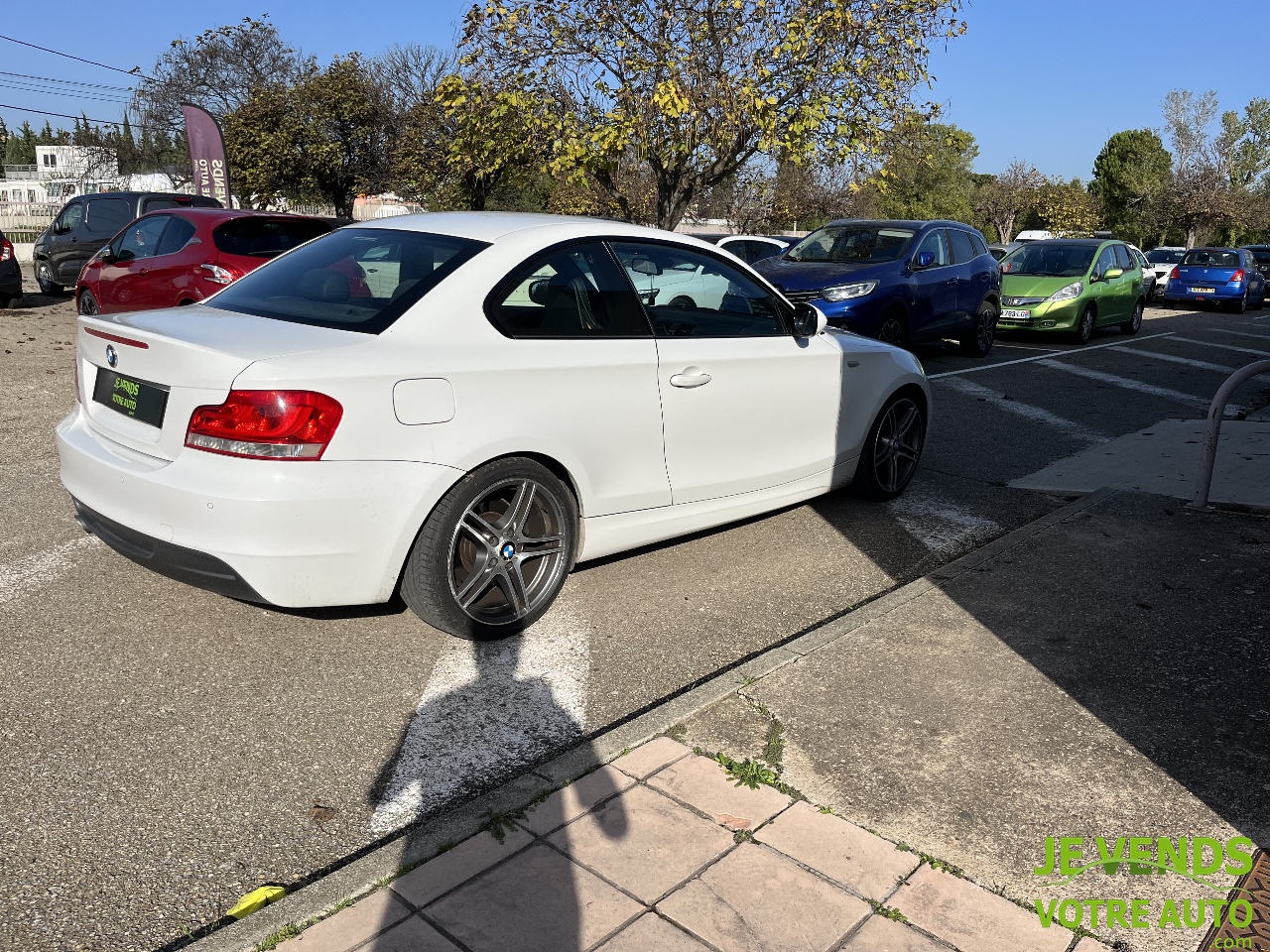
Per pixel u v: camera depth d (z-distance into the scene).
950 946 2.29
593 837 2.64
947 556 5.15
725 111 11.77
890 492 6.09
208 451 3.29
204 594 4.31
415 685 3.59
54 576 4.45
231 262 9.58
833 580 4.77
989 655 3.77
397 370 3.41
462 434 3.57
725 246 15.16
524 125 12.53
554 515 3.98
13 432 7.05
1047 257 16.08
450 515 3.59
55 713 3.32
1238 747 3.17
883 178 13.06
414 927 2.30
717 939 2.29
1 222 28.38
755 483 4.93
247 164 27.27
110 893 2.50
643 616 4.28
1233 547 5.00
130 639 3.88
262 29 34.72
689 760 3.03
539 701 3.52
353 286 3.86
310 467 3.26
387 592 3.54
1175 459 7.05
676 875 2.50
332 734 3.26
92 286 10.84
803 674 3.60
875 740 3.17
